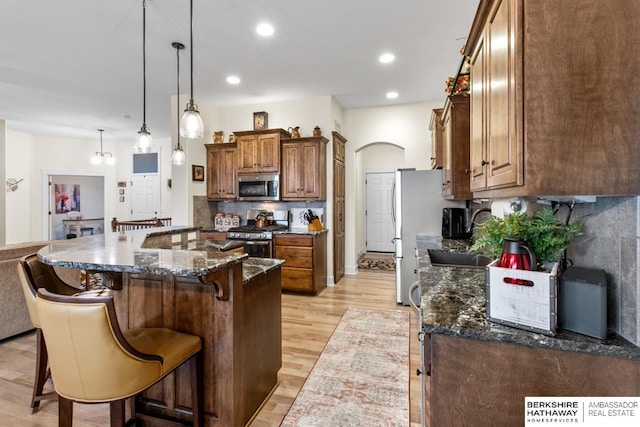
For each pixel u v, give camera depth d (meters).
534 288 1.01
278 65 3.71
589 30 0.95
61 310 1.22
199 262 1.47
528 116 0.99
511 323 1.05
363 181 8.10
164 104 5.19
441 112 3.65
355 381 2.30
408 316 3.56
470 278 1.72
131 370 1.29
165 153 8.13
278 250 4.44
